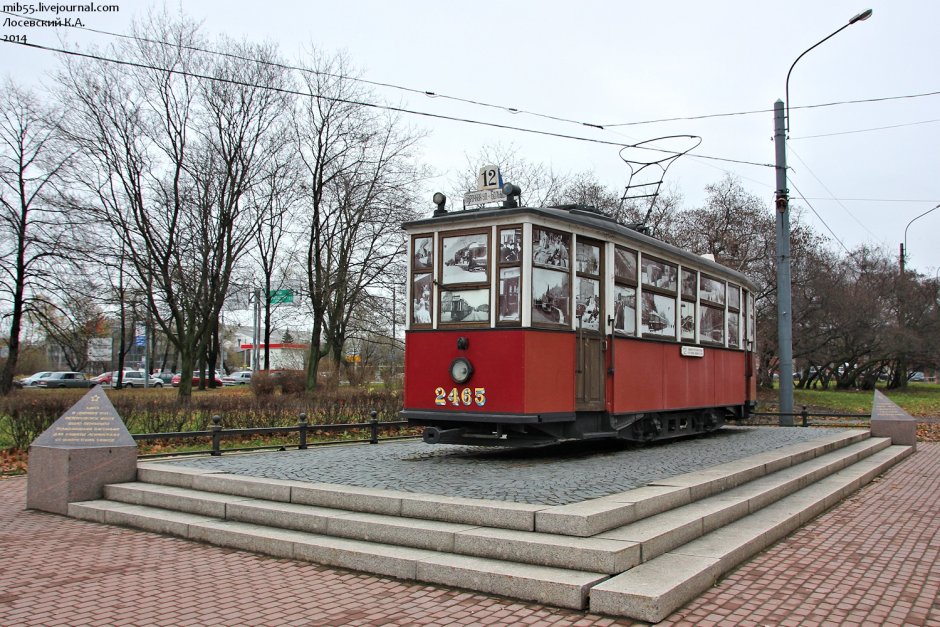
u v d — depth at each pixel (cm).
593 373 1121
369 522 677
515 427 1015
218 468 973
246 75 2836
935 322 4388
